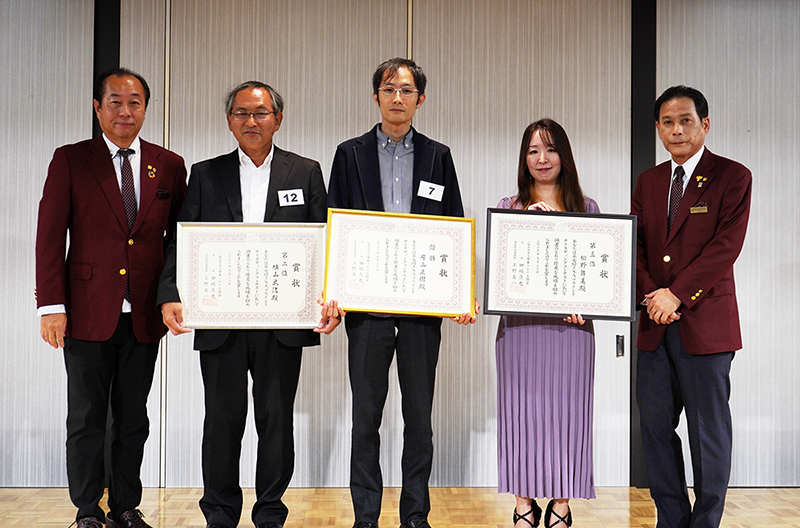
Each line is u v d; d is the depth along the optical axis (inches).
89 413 105.7
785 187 148.9
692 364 103.7
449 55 147.9
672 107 106.3
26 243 143.1
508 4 148.5
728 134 149.1
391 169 111.4
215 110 145.6
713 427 102.9
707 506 103.3
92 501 106.6
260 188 110.3
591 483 109.9
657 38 149.3
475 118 147.9
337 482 145.2
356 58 147.0
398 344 108.9
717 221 104.7
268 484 108.7
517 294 107.6
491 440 146.9
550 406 108.3
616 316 106.7
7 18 143.6
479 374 147.2
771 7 150.0
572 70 148.6
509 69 148.4
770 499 137.3
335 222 105.3
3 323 142.1
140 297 107.7
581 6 148.9
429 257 106.8
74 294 106.0
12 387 141.9
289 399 108.7
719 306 103.6
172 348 144.0
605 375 147.5
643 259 111.3
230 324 105.4
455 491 142.1
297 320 106.2
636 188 114.4
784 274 148.1
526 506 111.8
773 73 149.6
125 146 109.7
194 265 105.7
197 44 145.6
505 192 147.9
